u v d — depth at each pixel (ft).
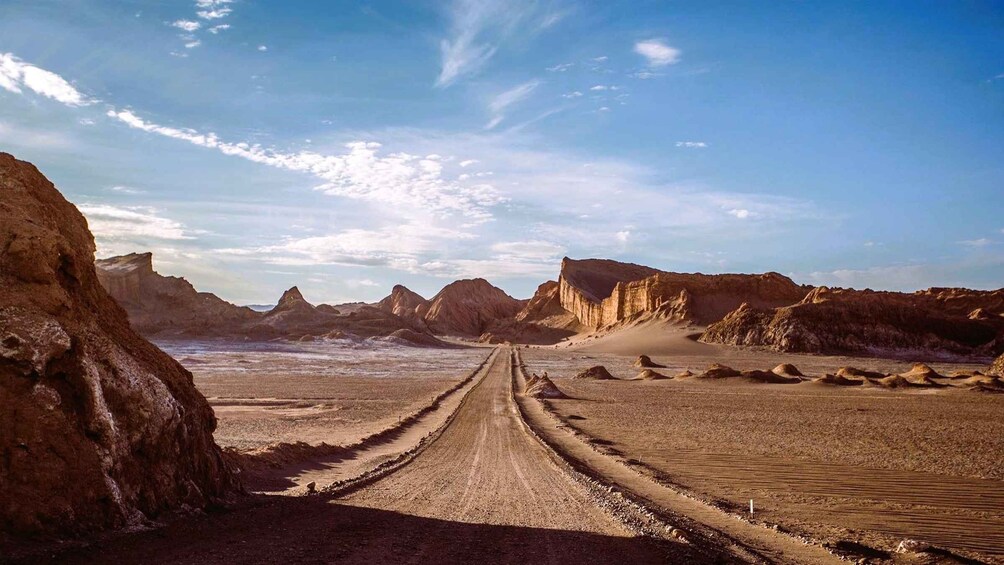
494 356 554.05
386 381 281.95
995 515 63.31
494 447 109.50
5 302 40.60
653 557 41.65
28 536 35.29
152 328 624.18
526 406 195.31
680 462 96.94
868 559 46.21
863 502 69.26
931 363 481.87
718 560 42.70
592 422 156.56
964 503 68.90
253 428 132.67
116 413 43.57
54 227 47.91
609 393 252.62
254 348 548.31
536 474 80.94
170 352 431.02
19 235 43.39
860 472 88.22
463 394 232.32
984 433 133.69
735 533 53.62
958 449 110.63
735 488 77.20
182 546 38.27
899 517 62.18
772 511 64.59
